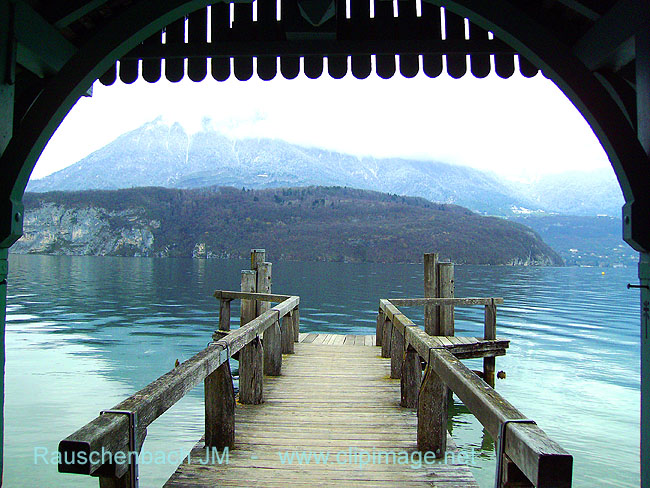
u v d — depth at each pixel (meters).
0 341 3.24
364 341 9.68
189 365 2.77
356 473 3.47
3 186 3.11
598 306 32.81
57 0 3.57
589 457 7.20
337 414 4.85
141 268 81.06
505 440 1.89
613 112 3.07
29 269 70.56
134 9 3.36
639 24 2.77
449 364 2.88
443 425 3.78
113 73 4.37
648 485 2.81
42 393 9.84
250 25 4.24
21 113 3.83
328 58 4.26
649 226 2.85
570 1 3.26
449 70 4.21
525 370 12.97
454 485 3.31
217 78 4.32
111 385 10.59
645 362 2.88
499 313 27.00
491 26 3.30
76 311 25.28
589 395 10.51
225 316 9.16
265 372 6.57
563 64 3.17
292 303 7.68
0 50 3.07
